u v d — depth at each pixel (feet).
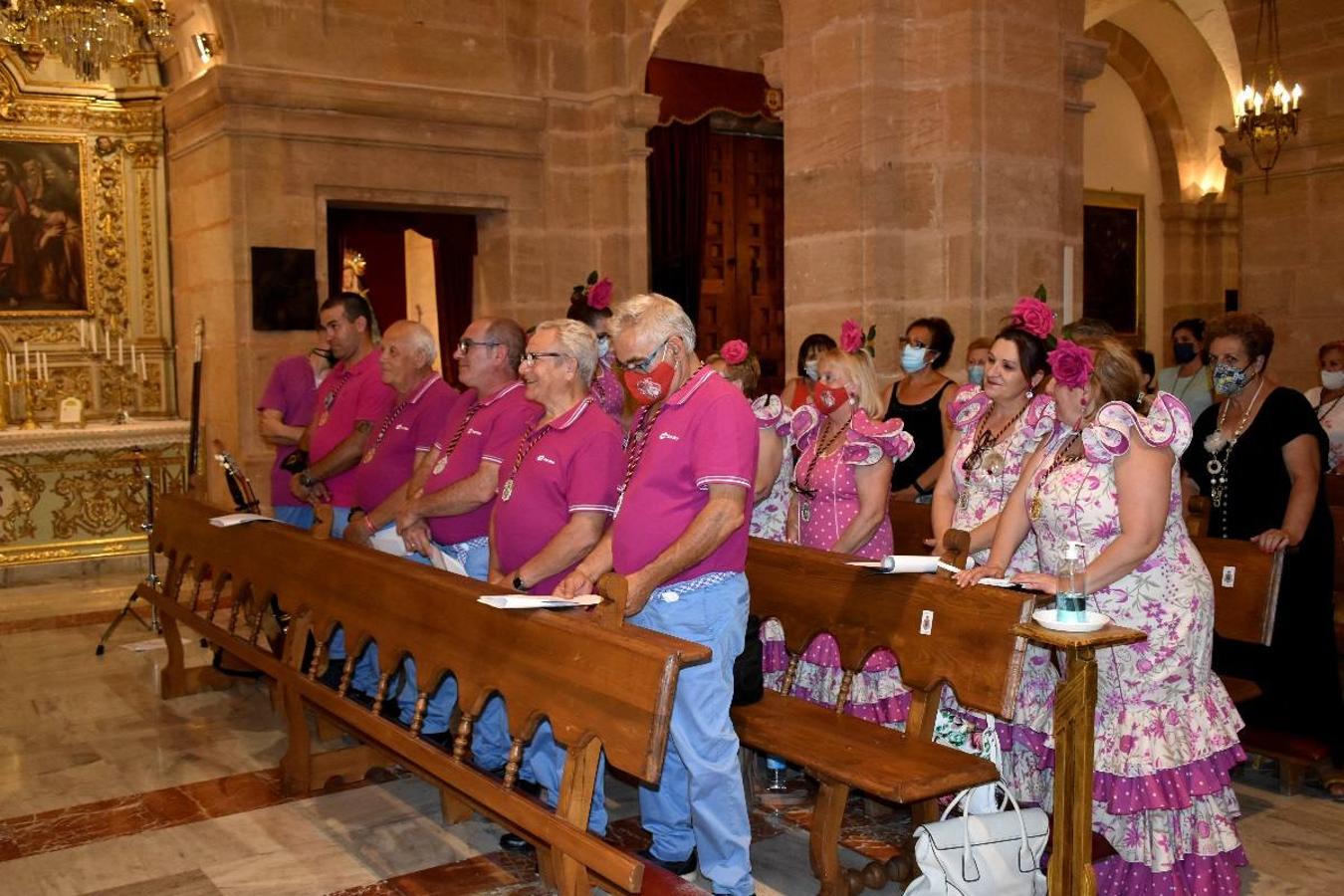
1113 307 46.73
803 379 19.20
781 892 11.68
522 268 31.04
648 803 11.78
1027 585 10.31
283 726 16.98
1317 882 11.66
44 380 29.45
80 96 29.76
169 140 30.48
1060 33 21.21
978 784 10.19
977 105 20.11
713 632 10.63
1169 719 10.52
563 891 9.85
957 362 20.48
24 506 28.14
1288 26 30.25
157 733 16.69
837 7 20.86
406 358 16.06
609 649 9.40
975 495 12.73
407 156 29.19
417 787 14.57
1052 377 11.34
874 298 20.76
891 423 13.26
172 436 29.58
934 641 10.87
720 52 37.27
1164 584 10.54
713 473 10.38
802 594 12.52
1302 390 30.40
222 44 26.81
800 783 14.66
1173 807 10.39
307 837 13.11
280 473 20.29
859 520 13.28
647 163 35.65
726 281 39.63
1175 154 47.34
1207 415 14.87
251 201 27.22
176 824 13.50
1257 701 14.60
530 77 30.96
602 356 15.62
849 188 20.90
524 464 12.39
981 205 20.24
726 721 10.68
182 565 18.51
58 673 19.70
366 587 13.12
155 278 30.91
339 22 28.17
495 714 13.46
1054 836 9.70
